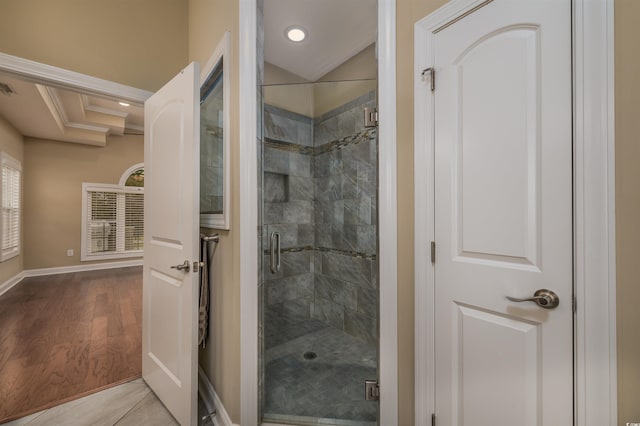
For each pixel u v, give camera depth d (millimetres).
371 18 2100
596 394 702
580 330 722
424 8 1044
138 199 6051
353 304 2336
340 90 2432
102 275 4996
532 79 803
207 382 1671
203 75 1801
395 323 1114
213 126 1669
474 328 928
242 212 1354
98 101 4332
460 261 956
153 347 1712
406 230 1092
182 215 1439
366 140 2258
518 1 824
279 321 2342
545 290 780
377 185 1157
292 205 2521
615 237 679
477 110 911
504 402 862
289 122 2486
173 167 1523
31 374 1889
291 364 1903
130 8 1903
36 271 4902
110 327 2713
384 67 1128
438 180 1006
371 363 1915
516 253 833
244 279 1344
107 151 5629
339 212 2467
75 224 5316
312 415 1428
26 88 3139
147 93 1958
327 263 2551
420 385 1050
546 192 780
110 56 1821
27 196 4828
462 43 943
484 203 899
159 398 1626
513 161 838
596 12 700
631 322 662
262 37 1462
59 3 1657
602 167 692
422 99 1041
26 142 4816
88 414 1517
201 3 1881
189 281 1370
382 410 1138
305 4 1966
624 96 667
